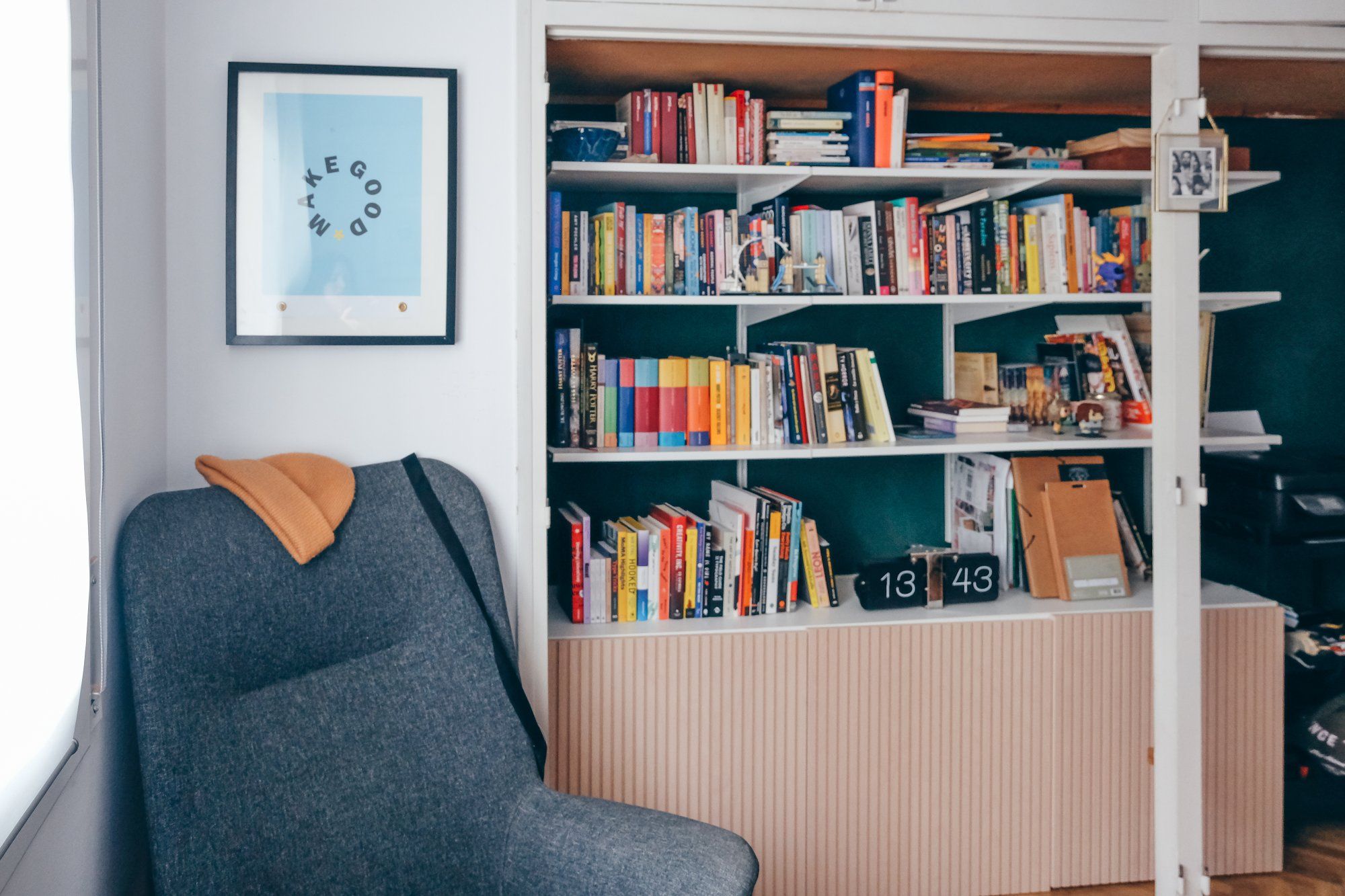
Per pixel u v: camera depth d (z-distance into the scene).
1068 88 2.68
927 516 2.96
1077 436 2.68
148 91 1.90
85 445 1.41
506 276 2.21
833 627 2.39
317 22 2.12
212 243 2.09
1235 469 2.79
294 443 2.14
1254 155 3.05
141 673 1.53
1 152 1.23
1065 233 2.72
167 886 1.49
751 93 2.71
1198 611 2.34
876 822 2.43
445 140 2.16
